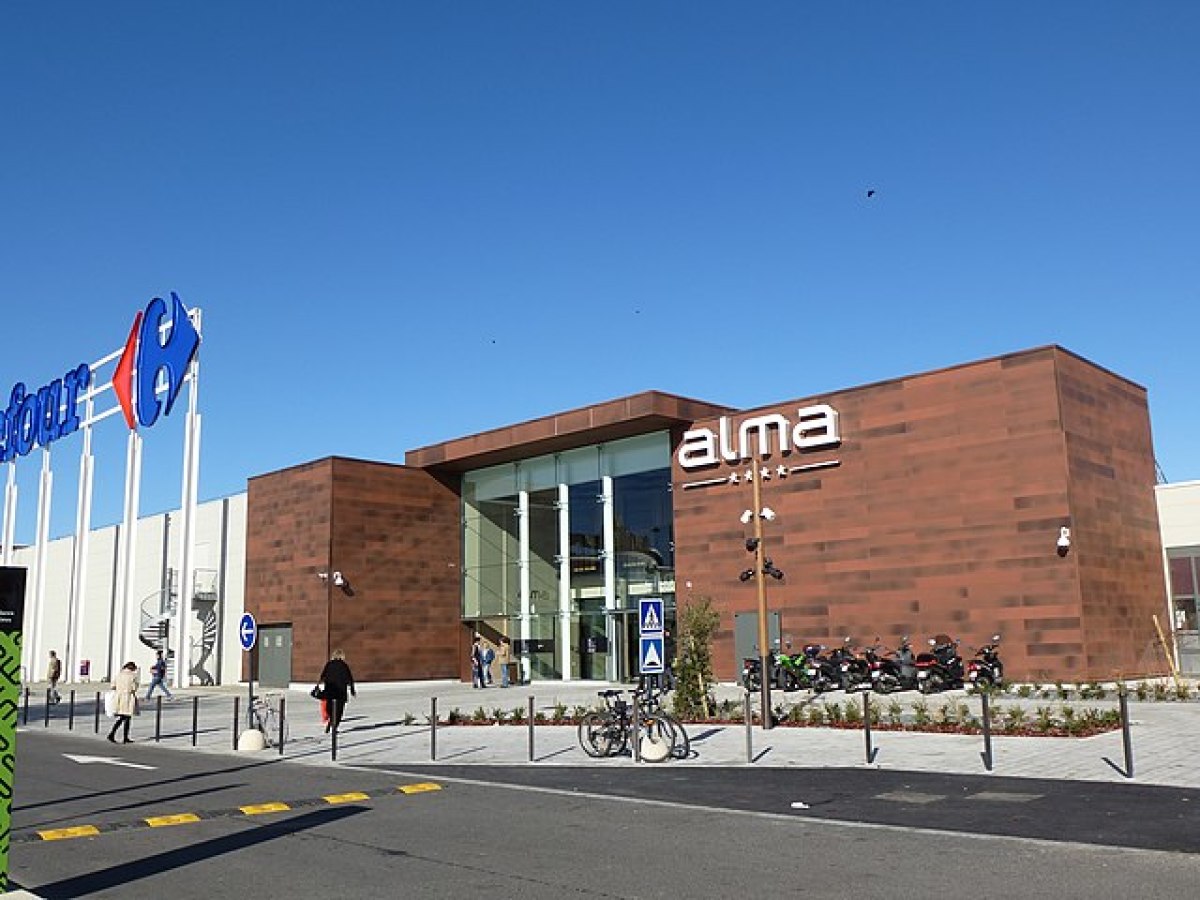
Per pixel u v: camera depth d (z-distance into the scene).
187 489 40.84
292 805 12.81
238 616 44.91
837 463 31.08
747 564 32.81
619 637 37.19
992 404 28.31
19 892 8.10
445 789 14.05
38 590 50.56
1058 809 11.12
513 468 41.84
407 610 41.53
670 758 16.42
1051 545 26.89
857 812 11.45
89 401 47.50
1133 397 30.83
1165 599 30.16
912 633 28.98
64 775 16.34
